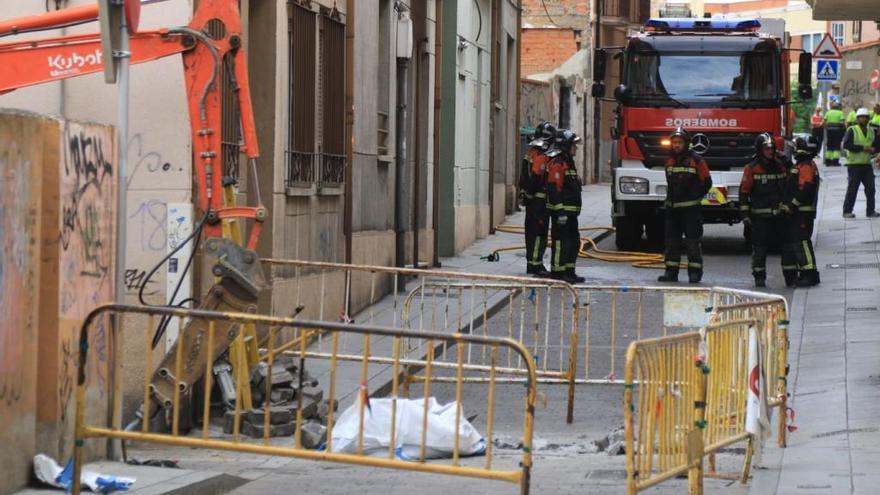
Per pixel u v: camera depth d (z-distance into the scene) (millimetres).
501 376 24828
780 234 36188
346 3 31484
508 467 17938
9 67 19422
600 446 20047
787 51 46156
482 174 51812
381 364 25734
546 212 38344
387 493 16516
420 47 39875
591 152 85312
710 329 15711
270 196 25469
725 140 44188
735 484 17047
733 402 16828
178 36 19953
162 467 17547
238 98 20375
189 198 21266
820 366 25344
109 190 17734
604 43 88188
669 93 44438
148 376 14586
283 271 26359
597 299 35281
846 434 19734
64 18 19188
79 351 14305
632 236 46688
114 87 21844
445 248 45188
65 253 16344
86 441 16953
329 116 30047
